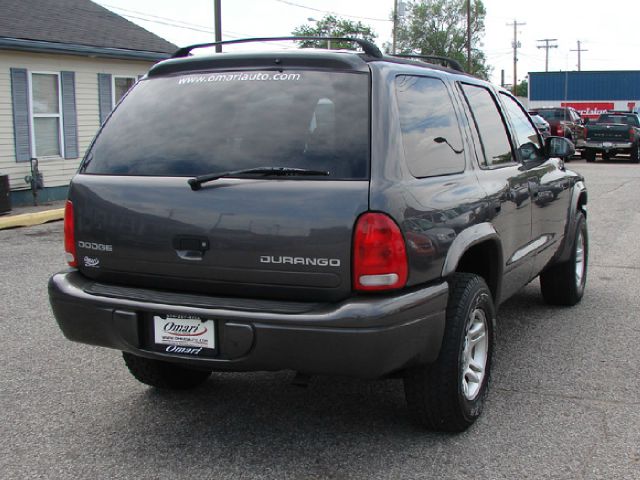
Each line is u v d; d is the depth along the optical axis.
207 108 3.54
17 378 4.65
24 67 14.29
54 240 10.45
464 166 3.94
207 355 3.26
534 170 5.08
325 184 3.14
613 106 40.25
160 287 3.46
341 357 3.06
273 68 3.54
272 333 3.10
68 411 4.12
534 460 3.47
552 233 5.51
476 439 3.71
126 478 3.34
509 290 4.62
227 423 3.95
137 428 3.89
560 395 4.31
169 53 17.34
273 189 3.19
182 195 3.33
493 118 4.67
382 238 3.06
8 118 14.05
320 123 3.32
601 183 18.38
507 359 4.97
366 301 3.06
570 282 6.17
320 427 3.88
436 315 3.34
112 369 4.82
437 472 3.36
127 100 3.82
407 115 3.47
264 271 3.19
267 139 3.35
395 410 4.11
